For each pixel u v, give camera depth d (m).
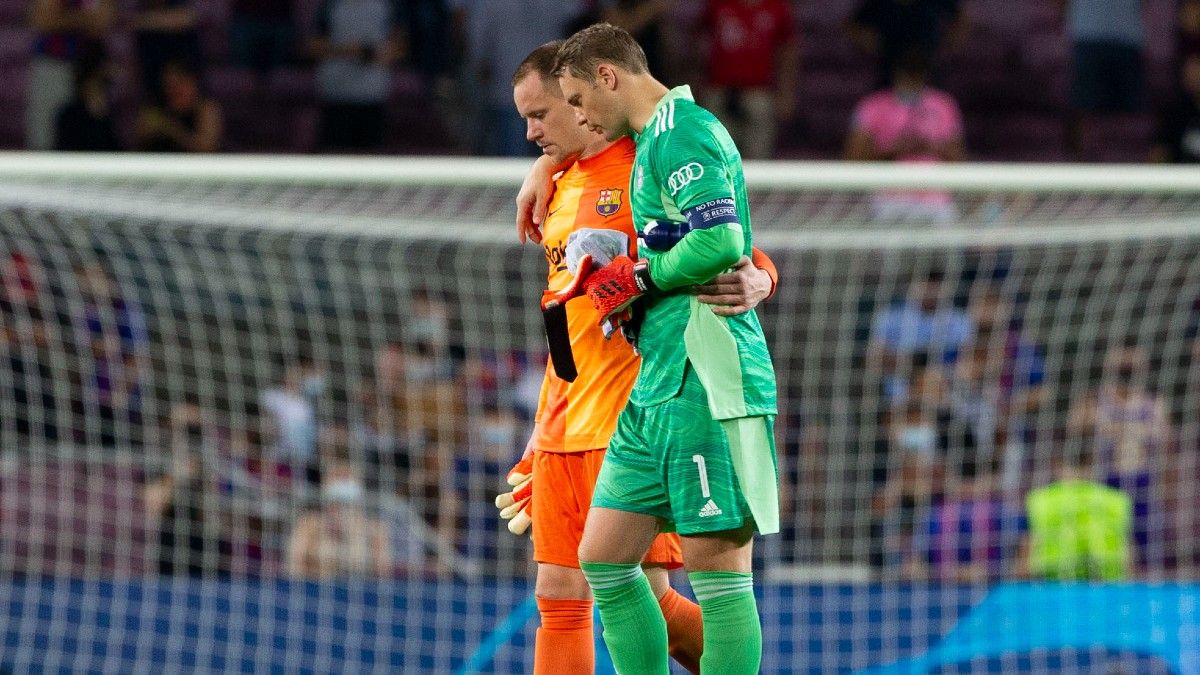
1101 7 43.44
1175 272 26.47
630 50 12.46
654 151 12.08
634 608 12.70
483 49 41.50
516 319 27.48
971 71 46.00
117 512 25.08
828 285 26.64
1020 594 23.78
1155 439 25.80
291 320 27.27
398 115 42.78
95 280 25.97
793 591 23.80
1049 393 26.31
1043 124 45.72
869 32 42.88
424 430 26.36
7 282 25.64
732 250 11.54
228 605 23.86
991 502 25.69
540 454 13.97
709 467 12.08
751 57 40.97
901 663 23.58
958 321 27.09
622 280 12.09
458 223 26.08
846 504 26.05
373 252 27.30
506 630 23.86
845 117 45.00
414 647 23.84
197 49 43.34
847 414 26.47
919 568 25.33
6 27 44.91
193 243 26.61
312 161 21.61
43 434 25.88
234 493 25.39
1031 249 26.88
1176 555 25.56
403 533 25.25
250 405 26.59
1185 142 41.97
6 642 23.69
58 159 21.72
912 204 26.95
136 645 23.75
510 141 41.34
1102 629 23.64
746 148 41.09
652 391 12.30
